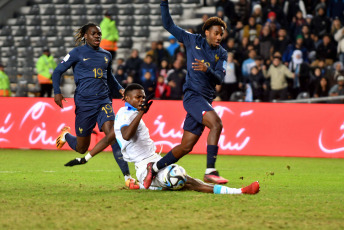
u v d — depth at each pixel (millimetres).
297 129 39688
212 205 16969
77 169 29781
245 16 56219
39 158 35875
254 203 17438
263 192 20500
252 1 56719
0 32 67938
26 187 21641
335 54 50906
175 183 19719
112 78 24141
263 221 14609
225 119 40406
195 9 64375
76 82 23297
